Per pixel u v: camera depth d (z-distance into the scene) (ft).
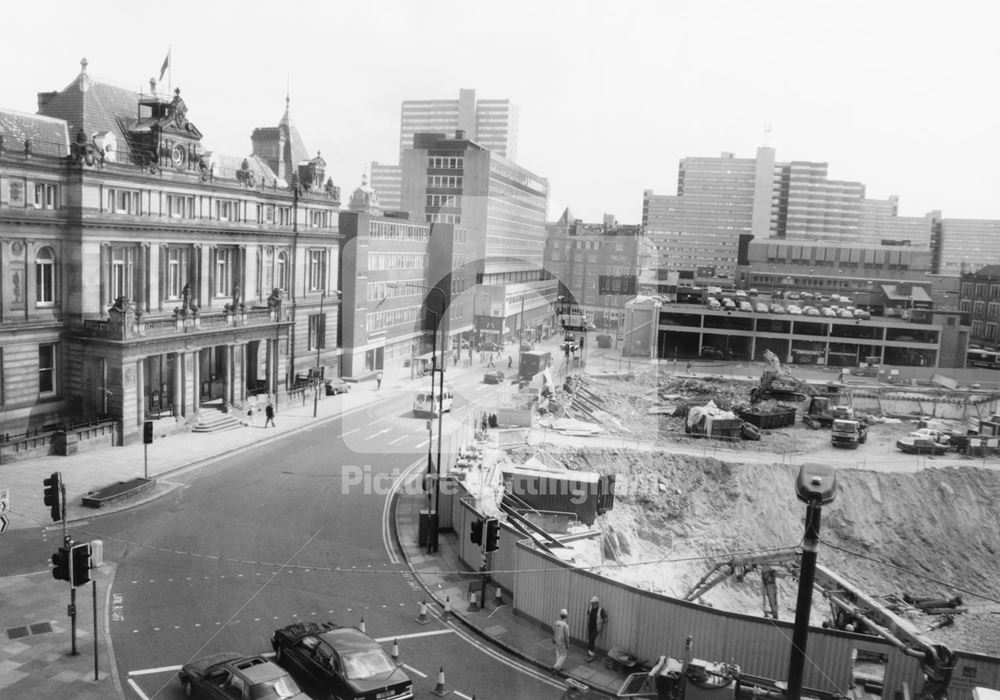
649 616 106.93
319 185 310.04
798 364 490.08
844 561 247.29
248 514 164.04
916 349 485.56
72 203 206.49
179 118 237.25
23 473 179.32
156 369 229.86
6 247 194.59
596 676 104.53
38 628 110.42
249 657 91.56
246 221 268.21
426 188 468.34
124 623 112.88
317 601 124.06
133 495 167.94
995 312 569.64
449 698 97.40
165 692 94.73
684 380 395.96
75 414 212.02
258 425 240.12
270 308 261.85
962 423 362.94
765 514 251.39
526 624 119.24
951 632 191.21
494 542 116.06
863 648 97.04
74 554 98.68
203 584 127.85
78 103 225.97
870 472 265.95
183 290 230.48
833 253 646.33
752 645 101.24
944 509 264.31
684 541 233.35
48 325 204.64
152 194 228.84
